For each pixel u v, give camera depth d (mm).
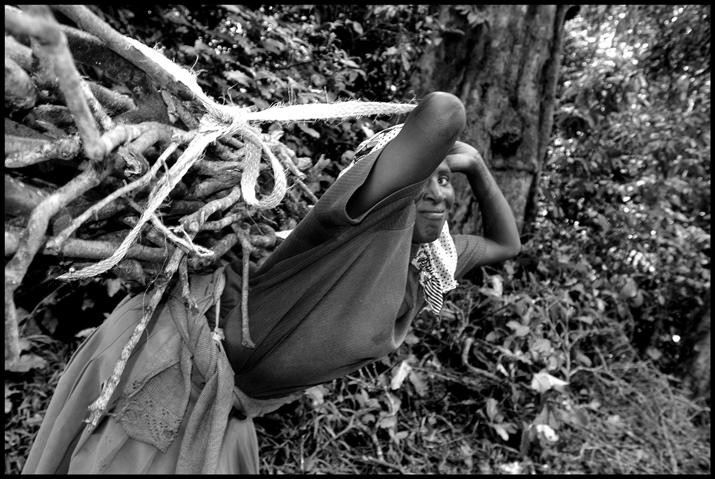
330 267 1072
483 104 2918
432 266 1242
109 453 986
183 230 880
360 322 1077
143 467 992
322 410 2230
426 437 2463
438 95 949
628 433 2805
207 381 1055
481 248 1401
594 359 3227
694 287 3611
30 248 676
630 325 3576
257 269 1178
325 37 2568
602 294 3326
